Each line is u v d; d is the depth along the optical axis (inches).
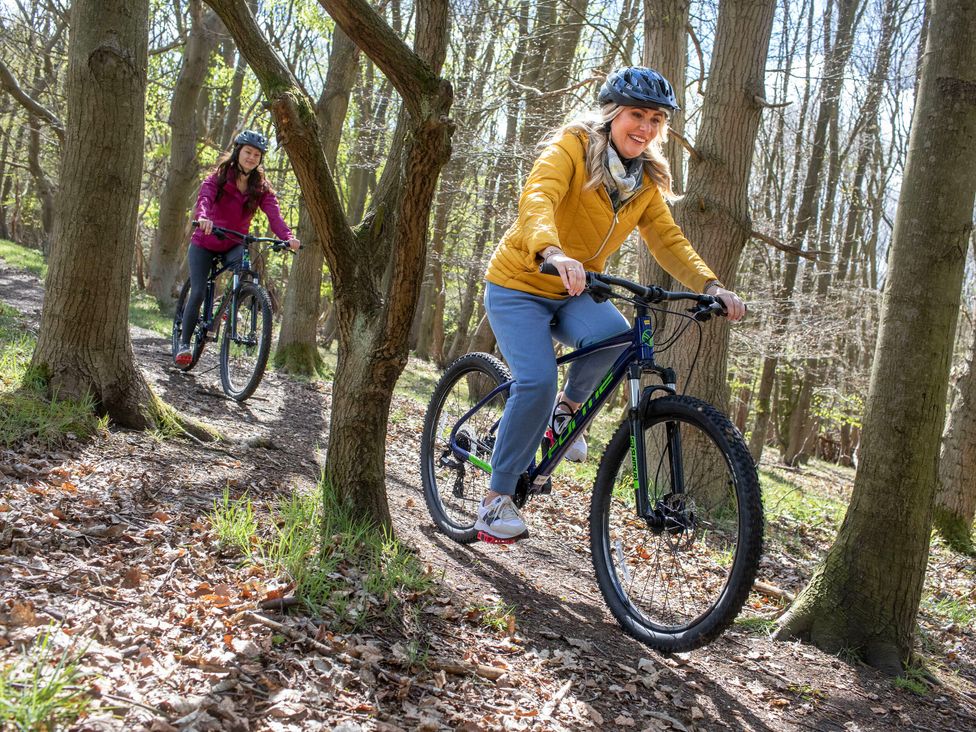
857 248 976.9
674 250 133.0
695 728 106.8
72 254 160.7
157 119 743.7
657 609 126.1
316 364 390.3
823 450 1234.6
